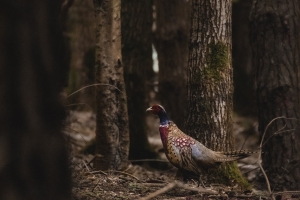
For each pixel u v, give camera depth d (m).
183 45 19.70
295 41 13.52
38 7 4.71
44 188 4.77
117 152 13.12
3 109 4.60
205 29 12.27
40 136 4.72
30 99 4.68
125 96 13.23
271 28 13.51
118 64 13.00
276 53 13.49
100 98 12.98
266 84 13.59
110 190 10.95
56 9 4.89
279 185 13.48
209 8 12.23
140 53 16.81
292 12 13.49
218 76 12.22
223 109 12.27
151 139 21.77
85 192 10.35
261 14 13.55
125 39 16.69
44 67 4.75
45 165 4.76
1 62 4.59
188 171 11.11
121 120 13.19
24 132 4.67
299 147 13.48
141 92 16.95
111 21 12.83
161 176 13.81
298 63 13.58
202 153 10.95
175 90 19.58
